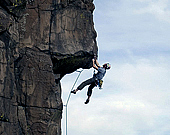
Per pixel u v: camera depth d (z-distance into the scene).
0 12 11.01
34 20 12.79
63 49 12.86
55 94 12.84
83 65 13.75
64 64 13.20
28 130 12.20
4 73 10.97
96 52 13.88
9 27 11.38
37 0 12.92
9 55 11.48
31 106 12.36
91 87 13.90
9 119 11.16
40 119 12.38
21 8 12.28
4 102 10.88
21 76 12.41
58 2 13.04
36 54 12.63
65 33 12.99
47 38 12.80
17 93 12.28
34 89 12.45
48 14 12.92
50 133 12.48
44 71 12.62
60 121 13.20
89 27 13.47
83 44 13.20
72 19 13.16
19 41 12.56
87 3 13.62
